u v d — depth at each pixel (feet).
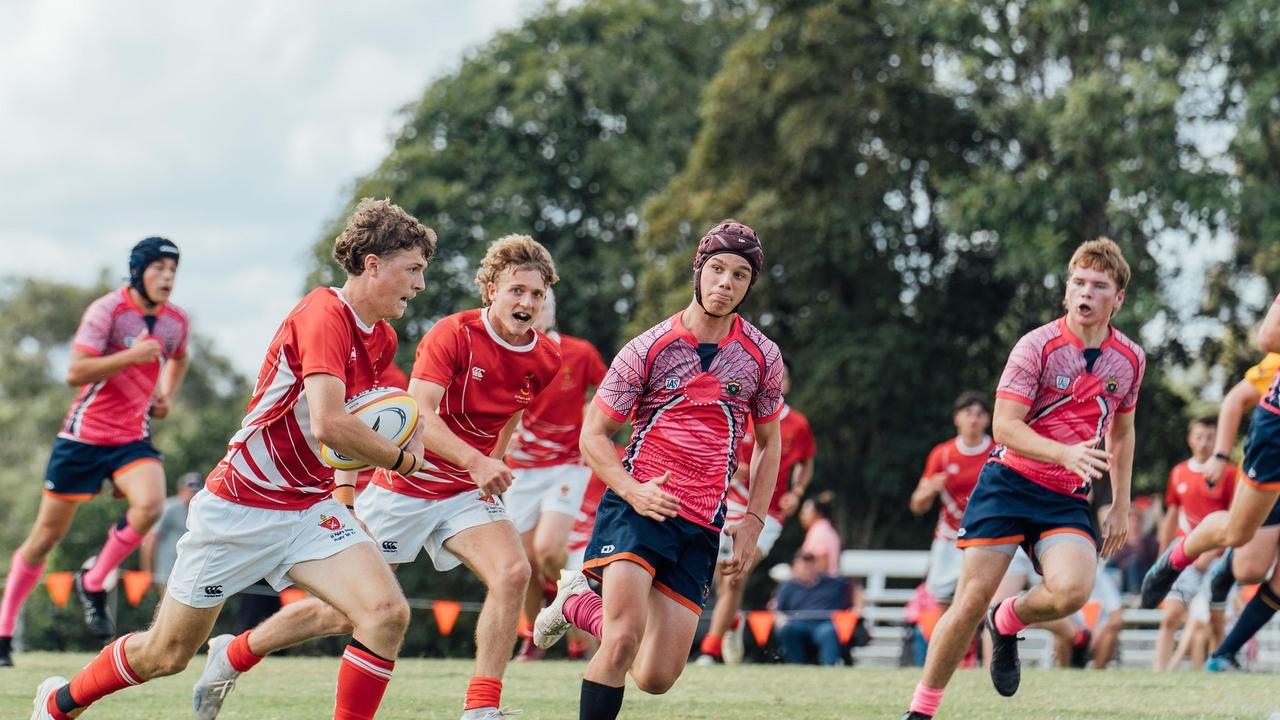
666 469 37.17
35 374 427.74
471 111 223.30
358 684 34.47
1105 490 173.27
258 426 34.35
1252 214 154.81
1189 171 155.53
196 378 413.39
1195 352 181.88
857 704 49.19
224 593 34.99
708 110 197.88
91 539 192.65
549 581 73.61
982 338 199.93
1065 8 162.61
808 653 92.63
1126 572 119.96
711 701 50.16
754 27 201.77
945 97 190.29
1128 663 123.44
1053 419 41.83
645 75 227.61
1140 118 156.76
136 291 64.54
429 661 71.41
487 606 41.65
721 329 37.60
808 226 186.19
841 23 189.16
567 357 70.13
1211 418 84.07
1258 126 155.63
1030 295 194.70
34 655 72.18
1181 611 86.22
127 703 48.14
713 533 37.73
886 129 192.03
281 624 38.65
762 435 38.96
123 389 64.64
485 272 44.39
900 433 189.78
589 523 74.38
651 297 194.39
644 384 37.50
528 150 224.12
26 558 64.64
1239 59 158.20
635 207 221.25
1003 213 164.04
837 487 191.62
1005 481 41.57
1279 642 110.52
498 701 40.70
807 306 194.39
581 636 72.69
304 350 33.40
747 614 89.92
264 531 34.68
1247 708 48.32
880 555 125.59
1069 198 160.76
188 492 108.27
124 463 65.10
